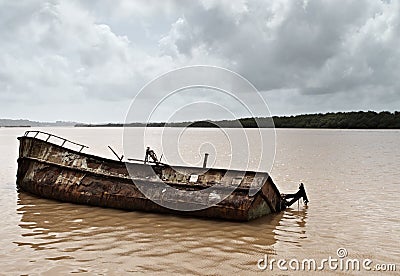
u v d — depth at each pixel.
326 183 21.75
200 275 8.33
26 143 16.38
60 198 15.02
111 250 9.80
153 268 8.65
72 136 110.00
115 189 14.03
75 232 11.32
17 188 17.92
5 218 12.78
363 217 13.77
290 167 29.92
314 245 10.55
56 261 8.96
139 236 11.04
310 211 14.75
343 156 40.00
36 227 11.78
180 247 10.16
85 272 8.35
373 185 20.92
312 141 75.44
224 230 11.83
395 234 11.66
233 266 8.91
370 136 103.69
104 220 12.66
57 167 15.34
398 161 34.31
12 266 8.62
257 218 13.40
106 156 38.38
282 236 11.34
